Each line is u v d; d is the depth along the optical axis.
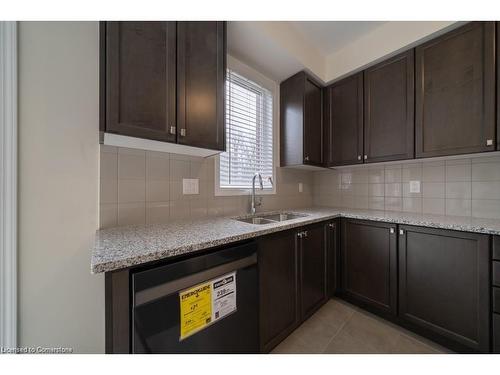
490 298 1.18
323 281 1.74
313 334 1.49
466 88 1.41
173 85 1.10
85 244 1.09
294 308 1.45
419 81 1.61
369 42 1.85
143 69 1.00
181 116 1.13
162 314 0.79
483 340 1.20
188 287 0.85
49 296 1.00
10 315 0.91
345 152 2.07
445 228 1.33
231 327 1.00
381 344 1.40
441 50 1.51
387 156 1.78
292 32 1.76
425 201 1.88
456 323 1.29
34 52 0.96
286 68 1.95
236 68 1.81
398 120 1.72
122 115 0.94
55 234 1.01
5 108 0.90
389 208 2.10
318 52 2.09
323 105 2.23
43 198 0.99
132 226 1.24
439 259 1.36
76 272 1.06
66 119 1.04
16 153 0.92
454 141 1.45
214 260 0.94
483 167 1.61
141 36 1.00
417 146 1.62
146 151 1.31
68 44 1.03
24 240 0.94
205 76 1.24
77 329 1.06
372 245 1.69
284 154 2.19
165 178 1.40
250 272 1.10
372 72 1.88
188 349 0.85
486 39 1.33
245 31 1.47
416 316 1.46
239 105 1.91
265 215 1.92
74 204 1.06
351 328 1.56
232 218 1.64
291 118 2.11
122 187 1.22
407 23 1.63
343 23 1.73
